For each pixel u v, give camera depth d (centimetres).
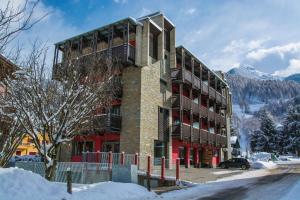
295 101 14400
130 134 2461
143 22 2622
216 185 1748
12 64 1070
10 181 915
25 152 3503
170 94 2995
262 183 1842
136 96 2508
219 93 4200
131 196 1226
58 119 1248
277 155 8156
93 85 1382
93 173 1722
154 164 2378
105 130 2377
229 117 4919
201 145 3741
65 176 1752
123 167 1681
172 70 3036
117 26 2558
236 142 7194
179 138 2903
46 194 952
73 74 1360
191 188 1602
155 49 2823
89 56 1848
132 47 2488
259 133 9412
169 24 3031
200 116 3475
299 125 8844
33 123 1202
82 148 2725
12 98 1152
